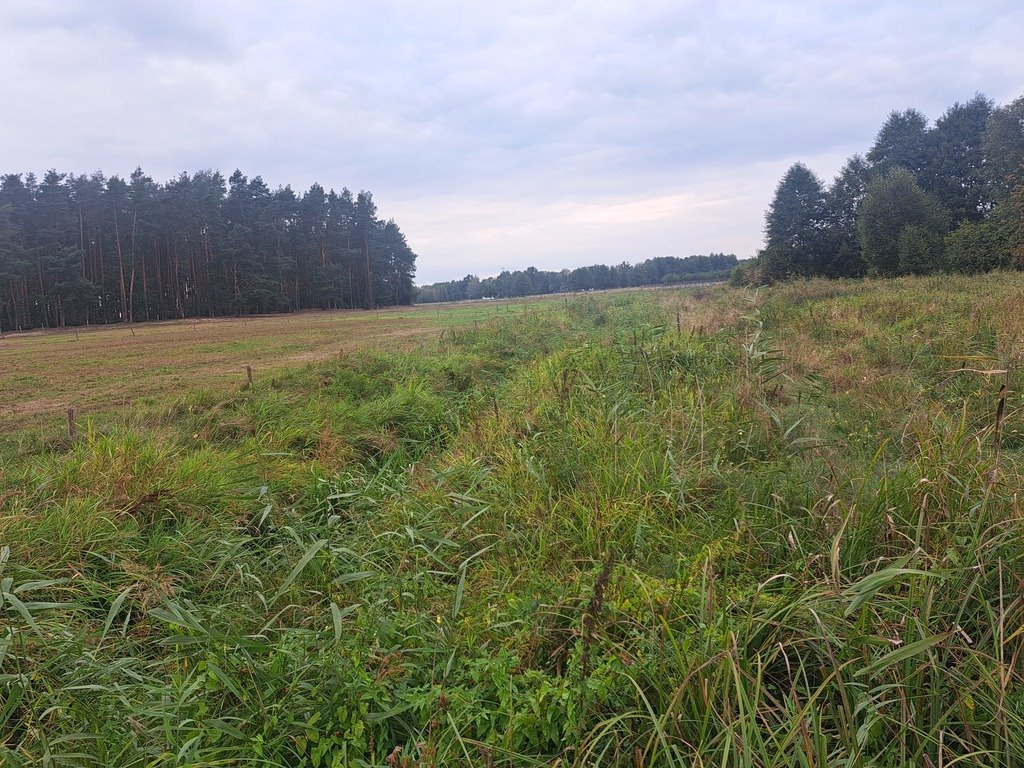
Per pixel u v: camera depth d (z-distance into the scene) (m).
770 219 46.72
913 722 2.09
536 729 2.29
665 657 2.41
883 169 45.66
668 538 3.63
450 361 11.64
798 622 2.52
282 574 3.98
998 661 2.14
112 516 4.48
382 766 2.22
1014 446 4.52
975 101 43.72
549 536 3.93
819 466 4.15
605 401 6.27
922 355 7.73
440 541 3.90
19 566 3.54
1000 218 29.22
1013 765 1.93
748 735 2.02
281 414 8.00
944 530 2.89
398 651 2.79
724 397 6.02
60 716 2.51
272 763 2.25
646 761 2.13
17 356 20.73
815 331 10.66
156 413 8.30
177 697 2.55
